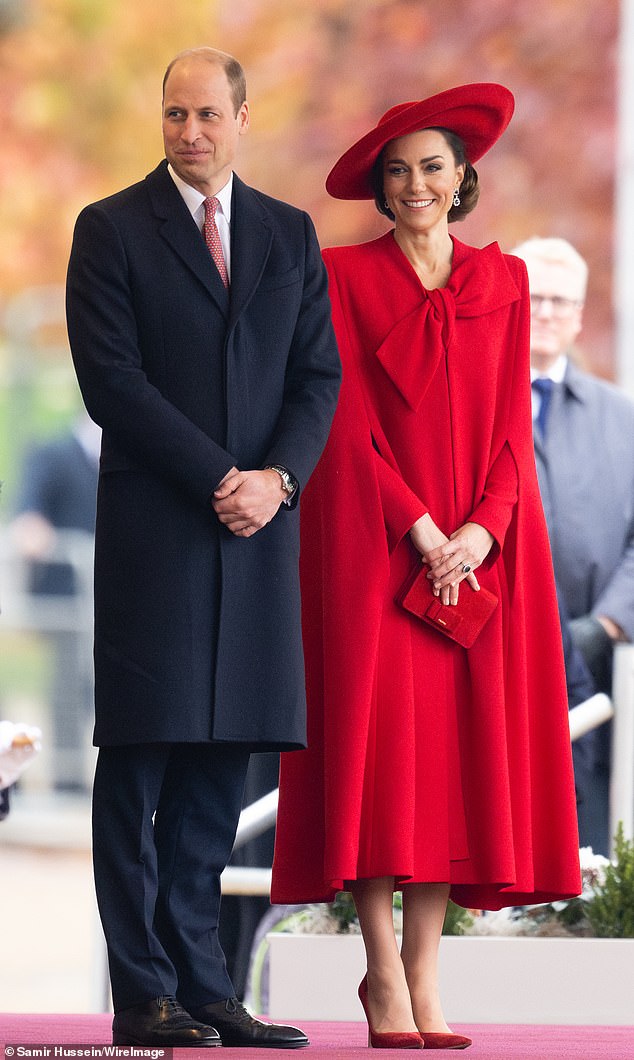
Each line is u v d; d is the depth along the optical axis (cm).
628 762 2402
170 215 1502
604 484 2548
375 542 1614
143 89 5169
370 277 1681
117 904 1452
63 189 5206
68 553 4056
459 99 1633
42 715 4006
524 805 1641
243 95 1521
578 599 2508
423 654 1627
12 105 5194
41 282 5203
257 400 1501
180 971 1509
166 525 1458
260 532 1483
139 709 1437
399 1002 1579
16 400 5047
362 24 4919
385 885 1600
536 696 1680
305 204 4944
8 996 3484
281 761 1652
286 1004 2028
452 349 1662
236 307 1492
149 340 1484
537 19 4662
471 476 1658
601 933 2097
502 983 2017
